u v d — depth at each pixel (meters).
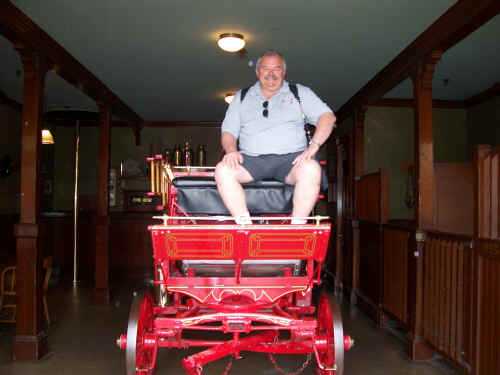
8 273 5.27
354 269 6.45
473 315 3.03
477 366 2.97
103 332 4.93
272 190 3.22
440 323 3.72
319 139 2.87
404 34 4.44
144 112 8.59
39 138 4.20
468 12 3.44
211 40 4.70
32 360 4.00
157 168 3.48
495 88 6.57
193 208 3.29
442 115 7.62
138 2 3.79
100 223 6.40
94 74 5.95
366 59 5.21
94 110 8.36
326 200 9.07
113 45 4.83
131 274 8.56
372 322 5.45
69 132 9.60
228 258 2.68
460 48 5.02
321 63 5.38
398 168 7.50
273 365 3.90
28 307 4.03
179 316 3.04
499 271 2.73
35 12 3.97
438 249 3.80
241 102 3.07
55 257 8.74
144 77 6.10
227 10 3.95
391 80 5.25
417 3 3.74
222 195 2.84
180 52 5.08
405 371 3.83
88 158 9.57
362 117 6.62
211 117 9.09
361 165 6.59
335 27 4.29
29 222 4.06
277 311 3.18
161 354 4.18
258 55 5.18
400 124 7.52
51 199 9.46
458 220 5.16
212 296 2.87
